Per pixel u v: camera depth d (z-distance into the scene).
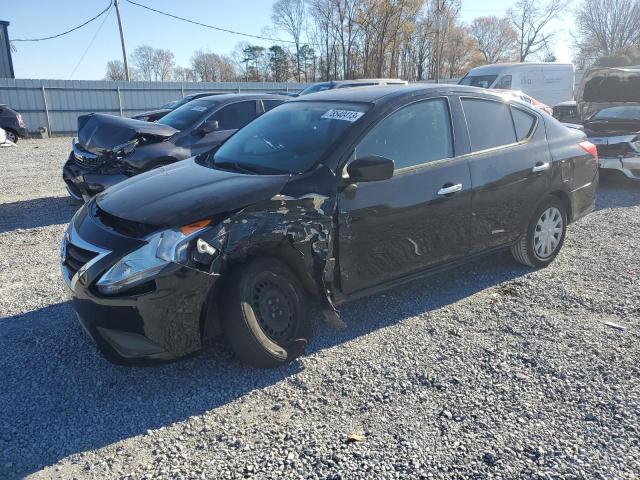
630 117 10.27
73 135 27.98
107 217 3.46
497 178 4.63
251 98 8.98
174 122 8.54
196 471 2.64
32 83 26.80
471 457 2.69
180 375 3.51
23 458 2.76
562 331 4.01
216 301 3.36
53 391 3.36
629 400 3.14
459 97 4.57
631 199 8.62
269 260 3.47
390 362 3.61
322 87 15.27
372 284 3.98
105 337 3.18
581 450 2.73
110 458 2.75
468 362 3.60
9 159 15.67
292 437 2.87
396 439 2.84
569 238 6.42
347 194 3.71
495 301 4.57
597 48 61.16
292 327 3.60
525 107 5.15
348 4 50.12
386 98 4.16
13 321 4.34
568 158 5.31
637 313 4.30
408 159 4.11
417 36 51.91
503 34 69.75
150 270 3.05
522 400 3.17
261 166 3.93
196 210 3.24
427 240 4.23
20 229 7.33
